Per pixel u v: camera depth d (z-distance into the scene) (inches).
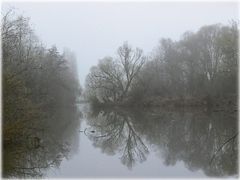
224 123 1310.3
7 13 798.5
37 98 1123.3
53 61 1925.4
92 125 1385.3
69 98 2513.5
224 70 2049.7
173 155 738.8
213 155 723.4
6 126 697.0
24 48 1163.3
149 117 1699.1
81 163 660.1
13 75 700.7
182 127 1244.5
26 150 742.5
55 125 1312.7
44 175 565.9
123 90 2625.5
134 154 757.9
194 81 2325.3
